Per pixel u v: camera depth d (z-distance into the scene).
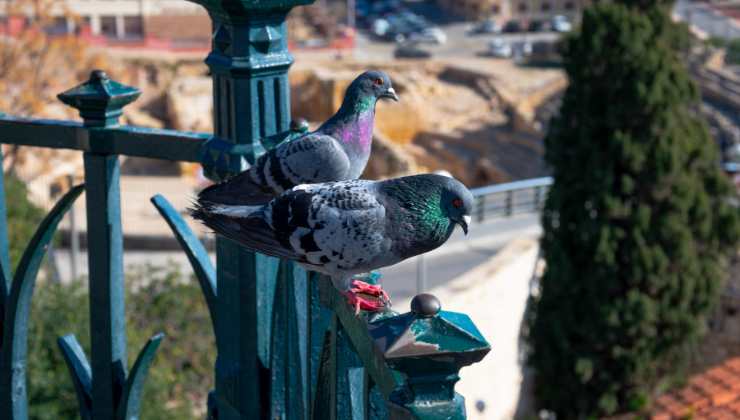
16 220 19.59
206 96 55.94
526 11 89.50
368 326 2.23
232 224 3.05
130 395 3.63
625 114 20.06
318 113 60.53
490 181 58.62
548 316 21.19
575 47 20.62
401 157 53.69
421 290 27.33
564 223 20.75
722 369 22.19
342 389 2.91
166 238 33.12
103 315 3.74
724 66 71.56
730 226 21.42
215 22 3.45
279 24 3.42
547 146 21.12
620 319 20.41
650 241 20.44
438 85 64.75
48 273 17.45
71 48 41.53
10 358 3.88
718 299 21.62
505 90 64.88
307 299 3.23
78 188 3.69
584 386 21.28
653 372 21.14
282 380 3.48
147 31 64.88
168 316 18.59
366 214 2.90
